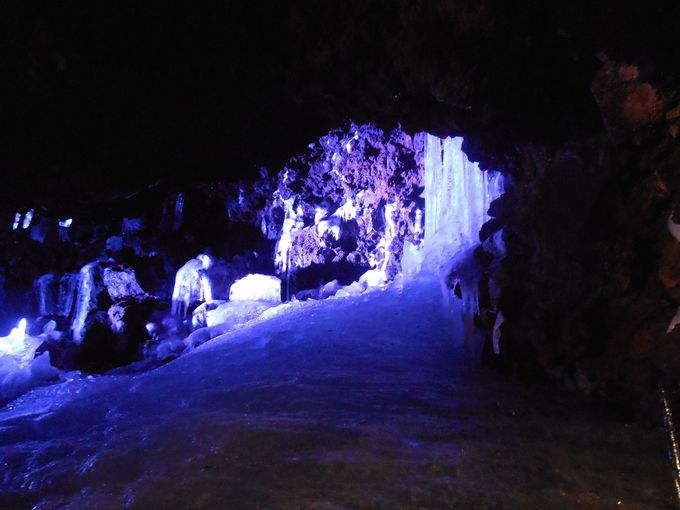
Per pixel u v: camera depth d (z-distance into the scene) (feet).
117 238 44.11
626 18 9.92
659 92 10.55
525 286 14.94
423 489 8.17
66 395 21.16
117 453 10.66
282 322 27.32
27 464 11.14
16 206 17.89
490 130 15.43
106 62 13.24
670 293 10.87
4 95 13.37
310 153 36.17
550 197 13.91
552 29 11.37
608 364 11.84
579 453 9.41
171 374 20.70
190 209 43.70
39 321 40.27
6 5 11.44
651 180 11.15
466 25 11.34
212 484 8.73
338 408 12.88
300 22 12.88
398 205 36.70
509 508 7.52
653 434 9.91
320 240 41.81
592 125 12.55
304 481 8.64
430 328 22.36
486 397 13.37
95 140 15.35
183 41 13.70
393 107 15.02
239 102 16.17
